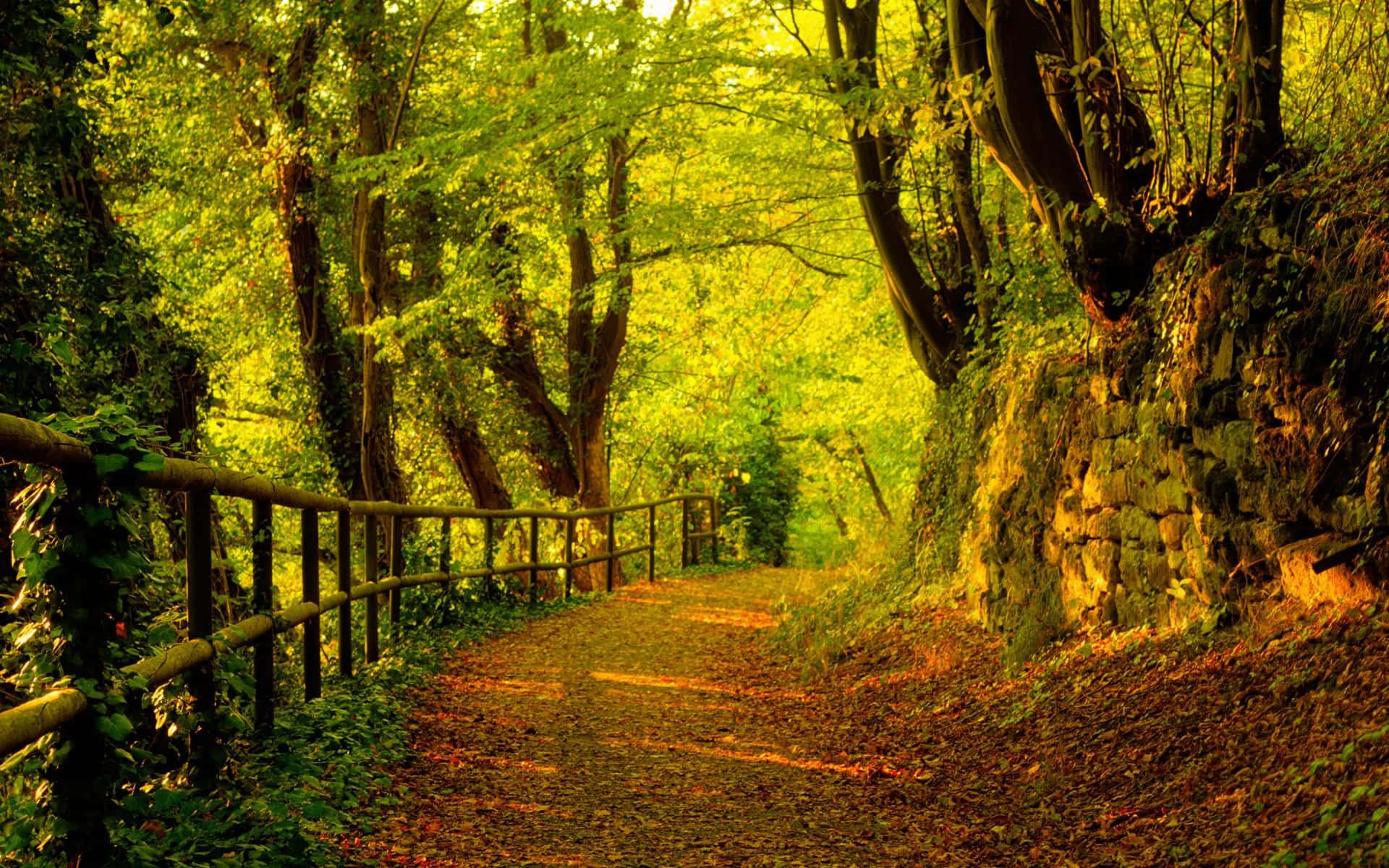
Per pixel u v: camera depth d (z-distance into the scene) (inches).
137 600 209.3
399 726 288.8
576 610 574.6
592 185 731.4
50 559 145.3
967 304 516.7
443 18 655.1
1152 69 373.7
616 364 807.7
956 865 201.6
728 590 683.4
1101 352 327.0
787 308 817.5
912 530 514.0
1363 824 154.6
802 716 342.0
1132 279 317.1
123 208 626.8
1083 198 329.1
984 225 524.4
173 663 177.9
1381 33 285.6
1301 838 163.9
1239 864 167.6
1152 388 291.4
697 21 560.1
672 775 268.8
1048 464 362.6
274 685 274.1
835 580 580.4
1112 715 248.7
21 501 150.1
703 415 957.2
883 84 466.6
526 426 798.5
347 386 687.1
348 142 673.6
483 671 391.9
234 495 214.5
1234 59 281.6
